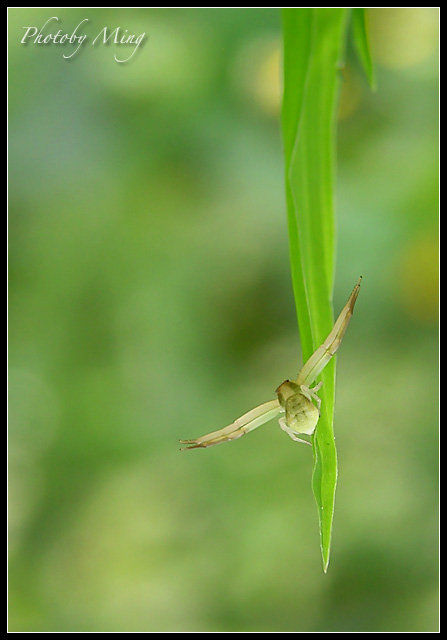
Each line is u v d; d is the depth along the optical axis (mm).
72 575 311
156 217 305
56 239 306
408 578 278
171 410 309
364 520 286
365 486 289
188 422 308
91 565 311
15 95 295
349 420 294
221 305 312
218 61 289
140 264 308
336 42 143
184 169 296
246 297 313
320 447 145
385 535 283
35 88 294
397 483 286
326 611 284
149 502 308
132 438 307
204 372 311
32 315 311
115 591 309
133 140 296
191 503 306
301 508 300
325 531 145
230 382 312
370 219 276
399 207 275
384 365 293
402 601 276
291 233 142
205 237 307
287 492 302
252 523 300
